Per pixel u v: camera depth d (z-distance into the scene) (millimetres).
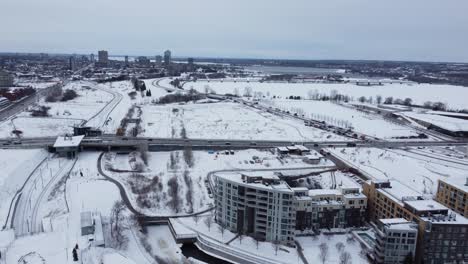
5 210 199500
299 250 173250
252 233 183000
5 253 152750
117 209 192500
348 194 197375
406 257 161250
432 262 161750
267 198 175500
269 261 162500
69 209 199625
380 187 197000
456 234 159750
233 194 183125
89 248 156625
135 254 166000
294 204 174750
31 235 170250
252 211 180750
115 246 165750
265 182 183375
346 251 171375
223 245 173375
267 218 177750
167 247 177250
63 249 156375
